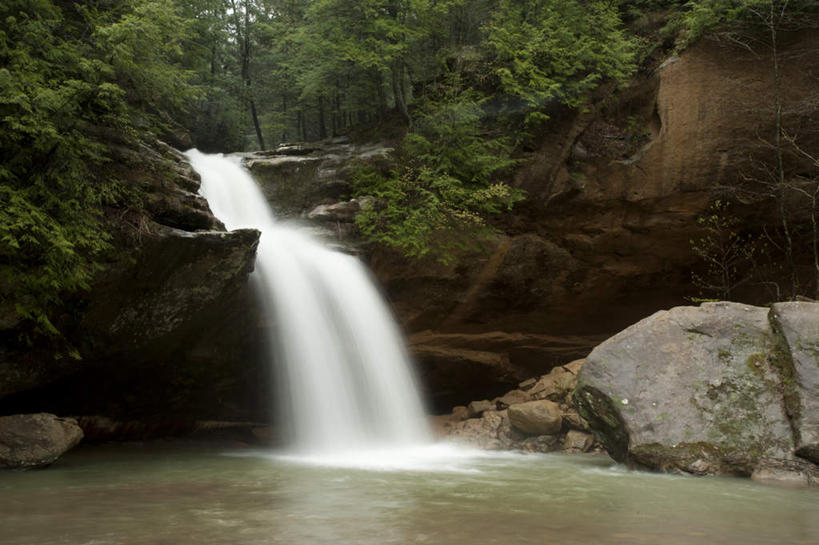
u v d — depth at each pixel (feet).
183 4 69.72
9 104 29.86
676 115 49.11
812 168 47.55
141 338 35.73
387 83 59.93
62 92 31.01
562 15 56.18
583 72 54.08
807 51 47.32
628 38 55.31
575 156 52.08
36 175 30.68
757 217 49.47
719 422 30.45
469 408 52.31
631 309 55.52
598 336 57.36
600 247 52.24
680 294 54.34
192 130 78.13
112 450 39.06
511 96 53.42
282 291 41.63
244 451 40.75
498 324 54.29
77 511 20.06
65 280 30.09
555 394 47.88
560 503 22.31
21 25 32.40
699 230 50.39
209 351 40.19
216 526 17.80
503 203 51.52
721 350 32.32
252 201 51.52
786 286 52.19
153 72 38.04
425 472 31.07
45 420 30.68
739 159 48.21
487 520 18.99
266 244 43.37
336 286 45.29
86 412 38.06
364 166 52.31
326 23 56.70
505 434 45.19
